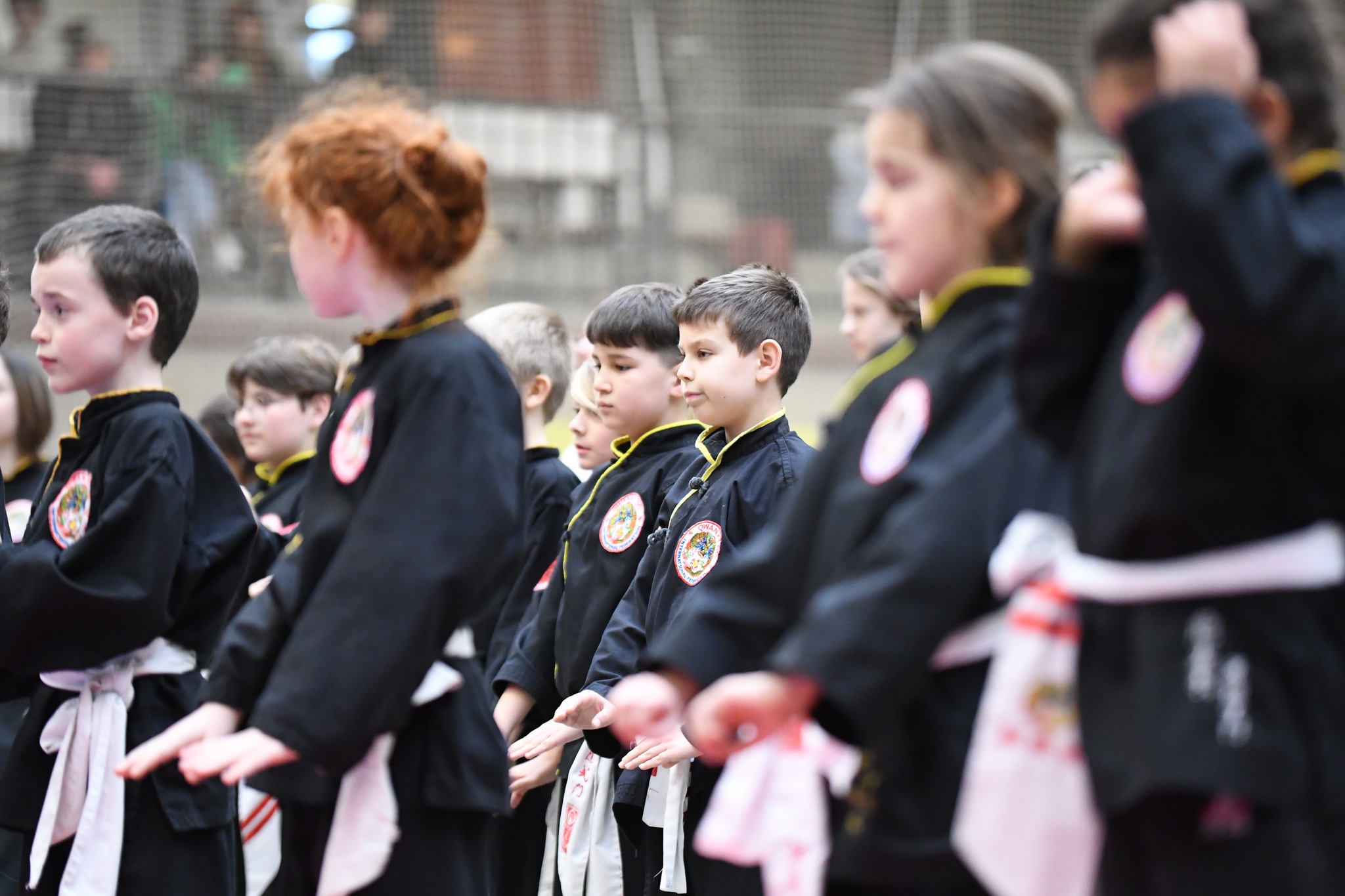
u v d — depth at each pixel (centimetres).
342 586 280
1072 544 204
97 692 378
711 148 1390
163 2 1309
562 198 1377
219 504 397
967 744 216
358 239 300
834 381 1353
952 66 233
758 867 372
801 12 1508
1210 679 183
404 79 1338
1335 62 201
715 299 413
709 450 423
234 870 412
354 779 289
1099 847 204
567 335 542
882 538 216
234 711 293
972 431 223
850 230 1402
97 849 366
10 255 1173
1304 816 181
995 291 232
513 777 432
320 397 612
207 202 1241
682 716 246
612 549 437
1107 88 202
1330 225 187
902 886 219
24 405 575
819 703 219
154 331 398
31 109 1193
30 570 363
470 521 285
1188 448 186
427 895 298
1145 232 188
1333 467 184
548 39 1415
